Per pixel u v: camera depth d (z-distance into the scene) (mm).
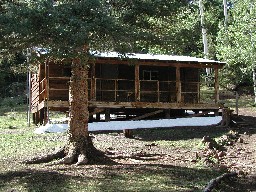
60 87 22672
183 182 10062
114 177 10297
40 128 20969
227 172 11430
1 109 34656
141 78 24422
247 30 27234
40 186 9453
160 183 9875
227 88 34469
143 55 23875
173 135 18797
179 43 11508
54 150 14680
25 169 11250
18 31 8594
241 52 27328
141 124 21359
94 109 21984
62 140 17516
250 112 25875
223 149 15531
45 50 10102
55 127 20516
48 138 18141
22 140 17625
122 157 13219
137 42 11062
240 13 29609
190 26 12203
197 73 25750
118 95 23562
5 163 12242
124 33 9891
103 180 9984
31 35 9234
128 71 24047
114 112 24766
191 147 15656
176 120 21844
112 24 9273
